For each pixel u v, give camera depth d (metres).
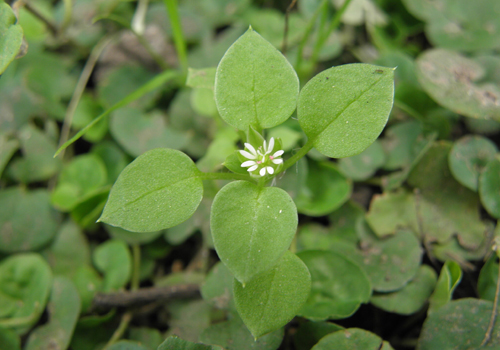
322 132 0.09
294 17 0.15
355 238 0.12
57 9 0.16
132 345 0.11
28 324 0.12
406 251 0.11
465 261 0.11
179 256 0.13
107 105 0.14
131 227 0.09
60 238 0.13
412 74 0.13
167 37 0.15
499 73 0.12
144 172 0.09
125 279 0.12
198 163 0.12
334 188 0.12
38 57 0.14
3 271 0.12
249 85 0.09
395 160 0.13
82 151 0.14
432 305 0.11
